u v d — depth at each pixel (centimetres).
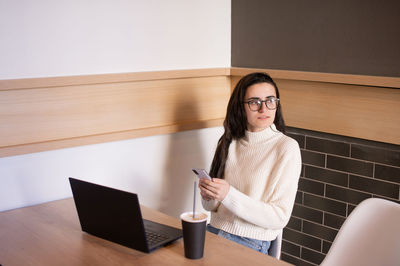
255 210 166
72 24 190
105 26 200
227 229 178
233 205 165
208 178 161
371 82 188
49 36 185
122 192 133
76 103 195
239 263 127
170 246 140
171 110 228
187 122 234
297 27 217
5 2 173
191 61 234
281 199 171
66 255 135
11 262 132
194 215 132
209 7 237
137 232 134
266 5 229
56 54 187
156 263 128
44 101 186
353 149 205
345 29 199
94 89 199
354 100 200
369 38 191
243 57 245
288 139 180
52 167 191
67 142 190
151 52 217
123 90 208
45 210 178
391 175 192
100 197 140
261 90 180
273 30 228
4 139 178
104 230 145
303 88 220
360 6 192
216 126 246
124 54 207
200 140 243
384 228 143
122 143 211
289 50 222
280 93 231
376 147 196
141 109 216
